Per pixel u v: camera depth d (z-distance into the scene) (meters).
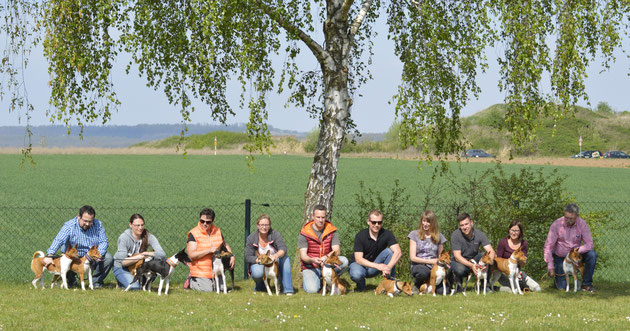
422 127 9.73
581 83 9.11
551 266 10.30
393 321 7.73
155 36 10.24
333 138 10.45
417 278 10.04
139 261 9.62
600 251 12.75
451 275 10.12
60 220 19.22
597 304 8.86
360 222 12.00
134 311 7.93
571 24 9.03
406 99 9.82
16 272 12.02
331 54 10.30
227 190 31.23
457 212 11.76
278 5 9.55
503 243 10.30
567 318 7.89
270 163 58.50
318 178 10.48
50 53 8.84
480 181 11.81
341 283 10.05
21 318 7.35
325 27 10.32
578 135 98.31
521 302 9.03
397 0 11.66
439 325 7.53
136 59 9.61
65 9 8.79
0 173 41.00
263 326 7.32
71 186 32.12
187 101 10.44
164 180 37.34
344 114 10.48
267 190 31.53
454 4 10.63
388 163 61.06
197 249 9.97
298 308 8.47
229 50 10.47
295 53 10.01
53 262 9.38
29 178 37.22
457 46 10.37
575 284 10.12
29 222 18.69
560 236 10.34
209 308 8.34
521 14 9.16
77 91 9.36
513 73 9.51
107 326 7.06
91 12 9.25
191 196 28.05
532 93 9.72
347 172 46.88
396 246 10.02
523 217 11.02
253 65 9.16
